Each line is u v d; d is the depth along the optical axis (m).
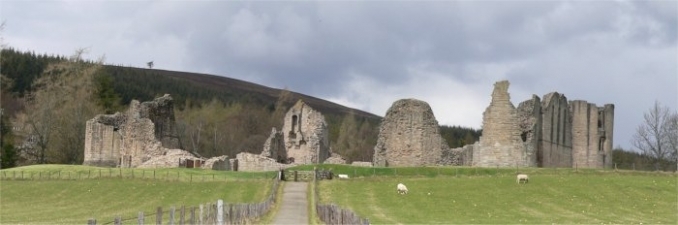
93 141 117.81
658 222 62.38
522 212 66.94
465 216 64.19
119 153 117.50
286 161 128.38
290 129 129.00
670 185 81.88
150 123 115.12
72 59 143.88
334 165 98.00
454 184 82.88
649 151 137.12
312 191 79.38
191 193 81.12
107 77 172.88
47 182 88.56
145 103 118.06
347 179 87.06
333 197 75.38
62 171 96.38
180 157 109.94
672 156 134.62
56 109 136.12
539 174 89.38
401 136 105.50
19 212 69.88
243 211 51.41
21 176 92.25
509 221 61.53
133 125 115.69
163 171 97.56
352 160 177.00
